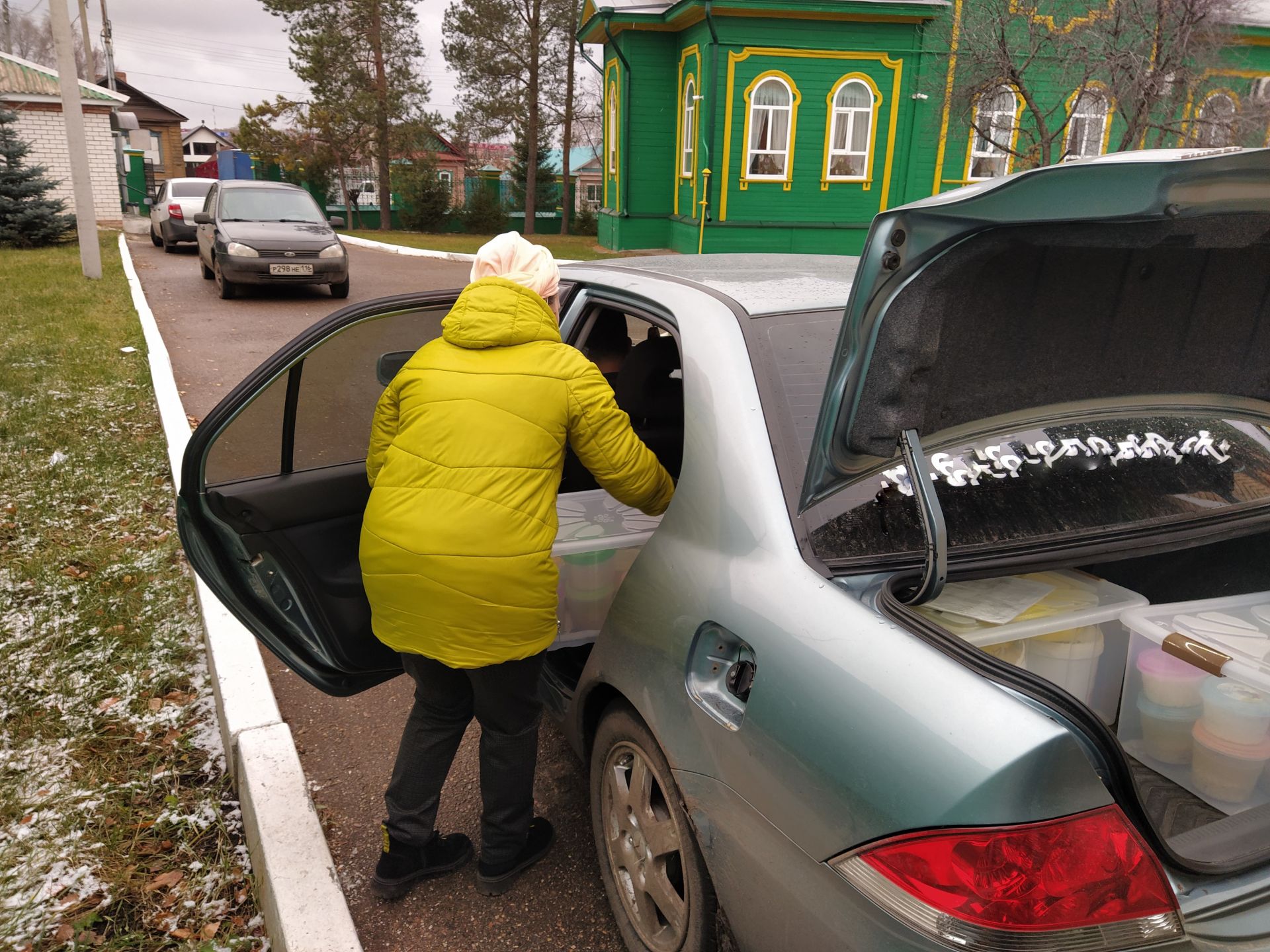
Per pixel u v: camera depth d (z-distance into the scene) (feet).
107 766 9.48
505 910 7.87
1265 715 5.76
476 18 107.55
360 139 110.73
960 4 50.75
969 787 4.29
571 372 6.78
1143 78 38.81
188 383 26.07
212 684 10.95
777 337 7.14
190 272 52.60
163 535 14.98
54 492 16.56
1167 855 4.45
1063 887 4.21
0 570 13.62
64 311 34.58
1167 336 6.02
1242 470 7.78
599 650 7.20
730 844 5.65
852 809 4.78
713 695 5.98
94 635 11.90
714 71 57.36
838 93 59.16
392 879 7.80
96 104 83.87
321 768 9.71
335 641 8.86
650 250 67.77
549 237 91.45
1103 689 6.86
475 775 9.64
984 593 6.73
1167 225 4.90
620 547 8.11
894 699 4.75
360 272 53.57
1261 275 5.82
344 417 9.84
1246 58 43.55
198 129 231.50
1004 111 55.31
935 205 4.47
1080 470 7.17
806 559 5.77
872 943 4.66
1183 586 7.89
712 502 6.36
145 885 7.96
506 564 6.57
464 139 117.39
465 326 6.79
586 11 67.15
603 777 7.47
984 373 5.62
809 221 61.26
